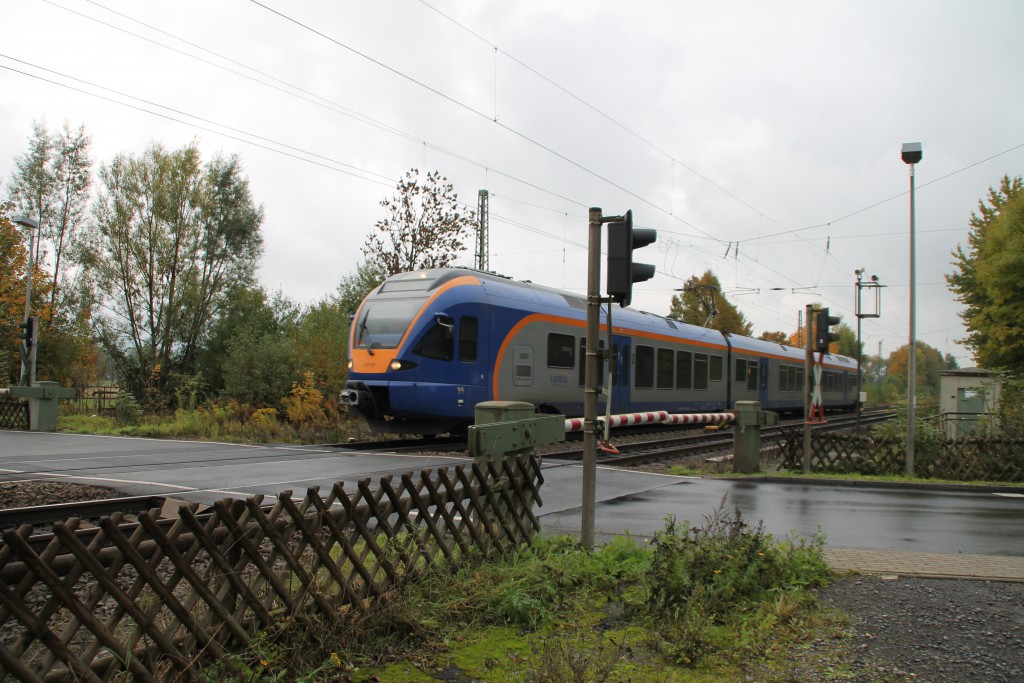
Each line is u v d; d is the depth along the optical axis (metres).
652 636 4.66
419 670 4.15
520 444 6.32
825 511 10.02
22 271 32.09
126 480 10.68
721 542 5.84
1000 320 19.75
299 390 22.03
